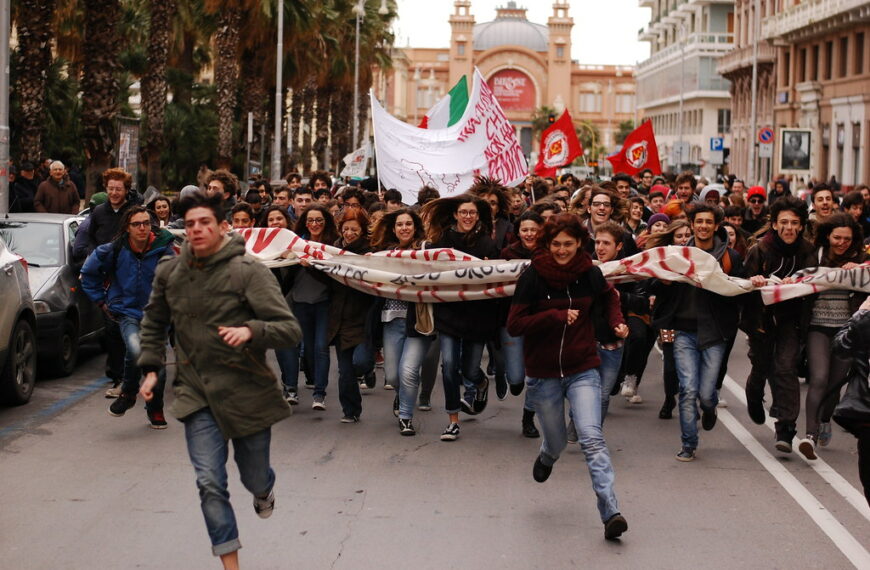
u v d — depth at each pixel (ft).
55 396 39.37
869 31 170.50
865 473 21.71
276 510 26.13
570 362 25.11
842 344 21.75
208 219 20.36
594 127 558.15
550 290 25.21
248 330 20.01
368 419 36.65
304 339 37.86
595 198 40.01
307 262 35.83
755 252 32.60
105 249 34.81
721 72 263.70
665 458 31.99
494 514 26.07
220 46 129.18
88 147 85.46
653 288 31.78
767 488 28.73
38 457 30.78
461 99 73.82
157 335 21.53
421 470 30.07
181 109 172.14
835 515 26.35
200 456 20.79
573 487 28.53
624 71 555.28
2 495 27.12
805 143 163.43
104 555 22.91
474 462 31.04
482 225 35.73
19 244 44.29
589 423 24.67
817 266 32.04
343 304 35.76
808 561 23.04
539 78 551.18
